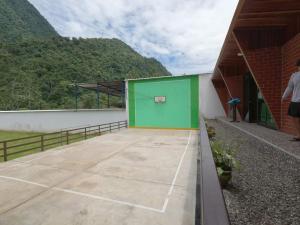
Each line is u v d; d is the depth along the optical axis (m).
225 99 14.76
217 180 1.58
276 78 4.94
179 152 7.93
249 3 3.75
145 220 3.13
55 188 4.46
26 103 38.31
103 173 5.45
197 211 3.40
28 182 4.87
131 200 3.82
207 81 15.42
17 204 3.74
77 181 4.88
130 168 5.88
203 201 1.25
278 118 5.07
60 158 7.23
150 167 5.96
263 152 3.36
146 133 13.95
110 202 3.75
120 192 4.19
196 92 15.68
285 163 2.78
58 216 3.29
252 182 2.23
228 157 2.71
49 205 3.68
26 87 41.81
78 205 3.65
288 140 3.92
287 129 4.75
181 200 3.81
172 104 16.47
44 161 6.86
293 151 3.02
